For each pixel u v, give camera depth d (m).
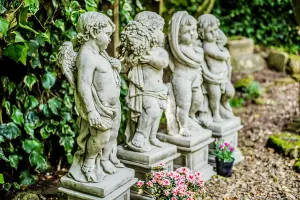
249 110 6.61
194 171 4.12
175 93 4.00
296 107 6.57
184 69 3.96
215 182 4.17
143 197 3.61
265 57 8.20
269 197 3.89
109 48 4.84
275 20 8.05
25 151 4.08
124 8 4.69
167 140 4.07
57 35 4.12
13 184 3.98
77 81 2.95
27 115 4.03
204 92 4.45
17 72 4.00
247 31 8.12
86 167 3.13
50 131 4.21
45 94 4.29
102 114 2.97
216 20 4.31
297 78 7.62
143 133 3.67
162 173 3.25
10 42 3.49
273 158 4.80
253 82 7.10
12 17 3.47
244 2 7.90
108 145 3.24
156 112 3.63
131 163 3.62
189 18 3.88
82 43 2.98
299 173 4.40
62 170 4.54
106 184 3.08
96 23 2.90
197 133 4.17
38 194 3.73
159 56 3.53
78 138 3.13
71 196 3.19
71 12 3.79
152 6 5.58
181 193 3.09
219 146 4.29
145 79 3.59
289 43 8.15
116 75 3.07
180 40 3.90
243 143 5.35
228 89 4.57
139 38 3.42
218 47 4.39
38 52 4.07
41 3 3.83
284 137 5.11
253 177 4.31
